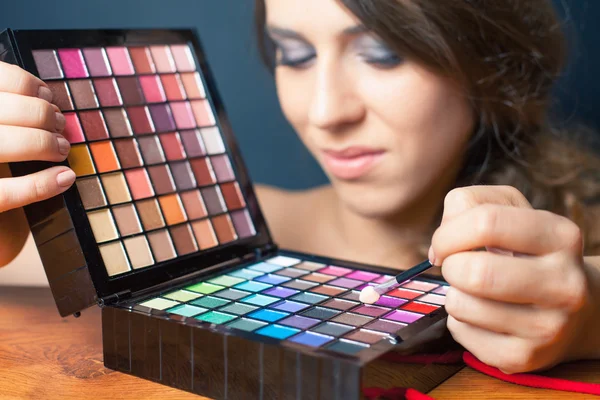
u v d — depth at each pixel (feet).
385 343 1.82
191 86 2.87
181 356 1.96
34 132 2.12
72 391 1.98
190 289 2.37
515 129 3.49
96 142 2.45
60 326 2.55
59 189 2.15
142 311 2.07
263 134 5.68
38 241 2.25
